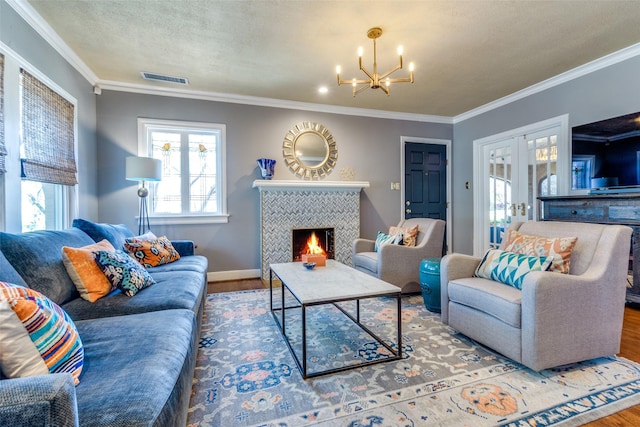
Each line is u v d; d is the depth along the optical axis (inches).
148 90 144.6
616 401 56.5
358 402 57.1
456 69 129.0
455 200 202.8
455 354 75.0
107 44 107.1
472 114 187.6
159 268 99.7
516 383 62.6
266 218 155.7
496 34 102.3
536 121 149.3
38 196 96.5
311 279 82.4
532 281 63.3
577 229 77.4
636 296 98.5
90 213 130.3
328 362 71.4
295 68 126.4
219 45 108.2
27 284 54.5
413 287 124.9
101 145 138.6
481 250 185.0
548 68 129.0
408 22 95.0
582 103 129.3
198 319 77.0
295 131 169.6
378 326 92.9
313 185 161.6
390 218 190.9
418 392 59.9
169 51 112.3
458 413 53.7
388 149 189.9
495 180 176.1
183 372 43.8
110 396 32.8
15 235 59.2
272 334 87.9
